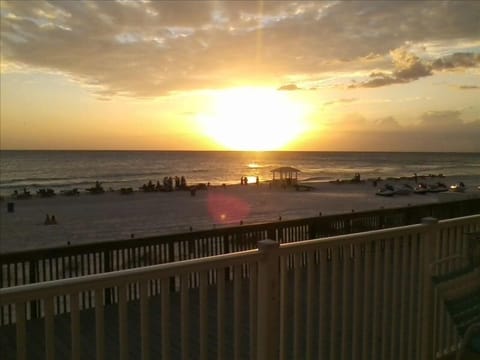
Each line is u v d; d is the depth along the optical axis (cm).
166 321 230
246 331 496
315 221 823
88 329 516
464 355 360
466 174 7531
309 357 296
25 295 184
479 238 344
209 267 241
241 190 4166
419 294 363
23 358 188
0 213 2559
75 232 1836
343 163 13450
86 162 11769
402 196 3425
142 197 3553
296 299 285
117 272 211
